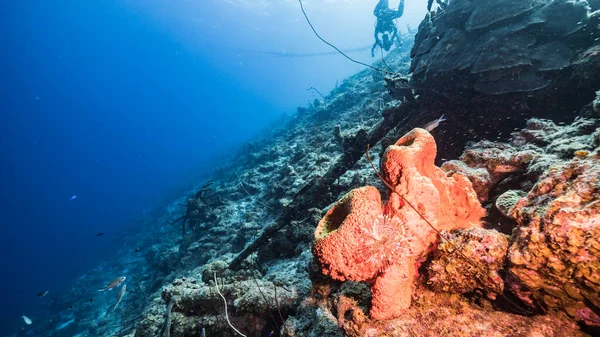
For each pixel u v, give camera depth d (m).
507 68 4.18
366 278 1.81
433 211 1.88
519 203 1.89
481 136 4.72
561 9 4.10
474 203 2.21
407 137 2.25
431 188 1.87
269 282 4.34
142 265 15.20
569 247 1.33
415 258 1.93
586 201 1.43
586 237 1.28
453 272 1.83
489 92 4.32
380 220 1.71
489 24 4.48
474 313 1.80
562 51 4.03
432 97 5.22
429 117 5.17
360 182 6.16
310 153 11.56
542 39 4.25
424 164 2.10
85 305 15.41
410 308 1.93
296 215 6.26
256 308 3.93
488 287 1.76
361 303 2.32
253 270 5.20
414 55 6.41
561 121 4.02
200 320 4.33
